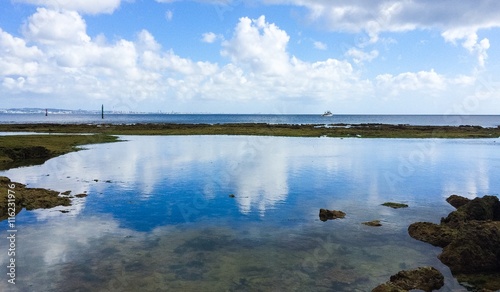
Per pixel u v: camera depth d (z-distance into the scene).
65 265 10.76
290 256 11.55
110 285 9.55
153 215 15.90
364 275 10.26
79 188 20.91
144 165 29.42
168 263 10.98
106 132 67.50
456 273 10.50
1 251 11.74
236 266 10.80
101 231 13.80
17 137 47.28
